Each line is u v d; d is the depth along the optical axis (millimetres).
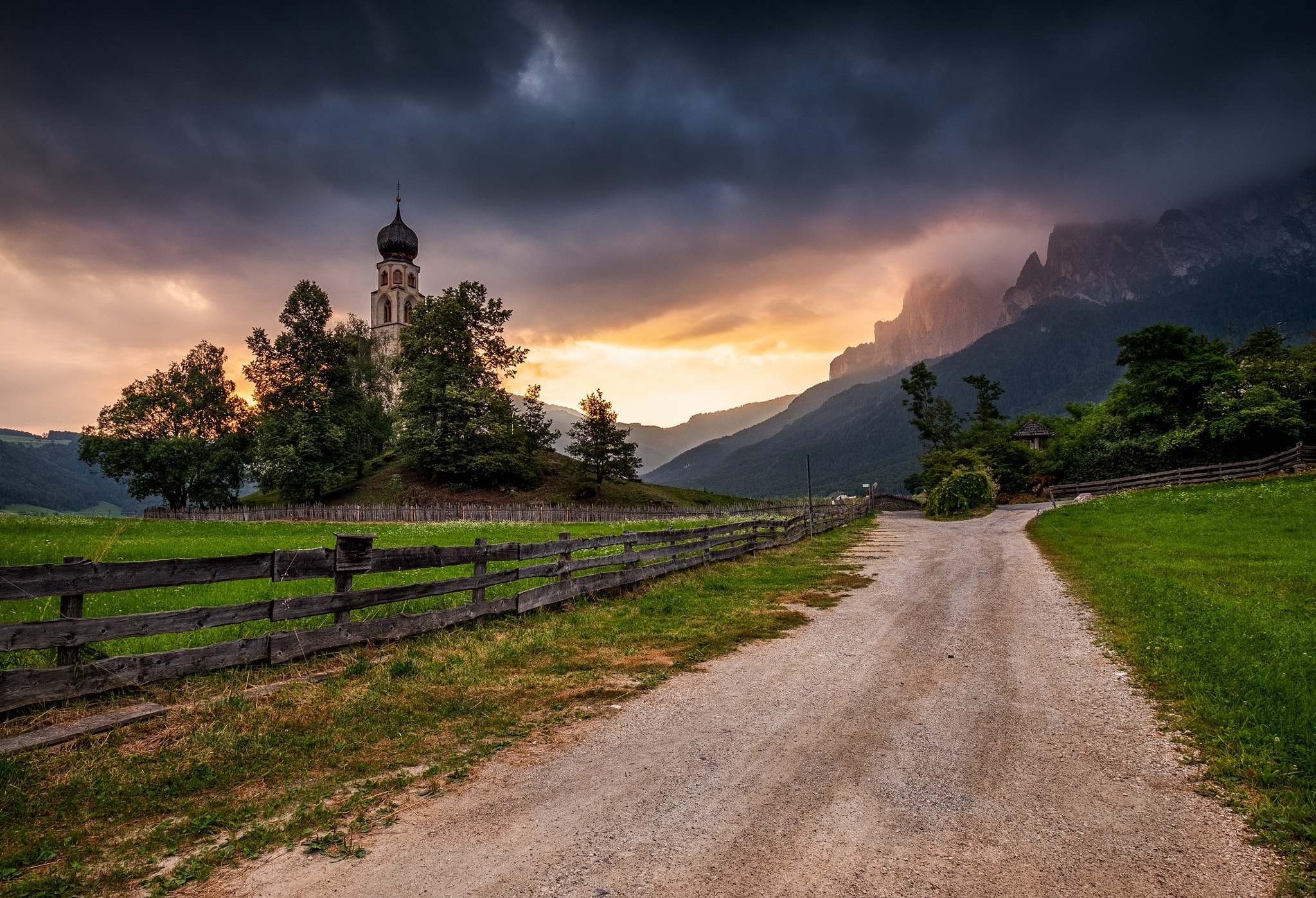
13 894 3393
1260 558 15766
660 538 14961
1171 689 6906
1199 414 45750
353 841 4000
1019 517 36469
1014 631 10062
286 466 61719
